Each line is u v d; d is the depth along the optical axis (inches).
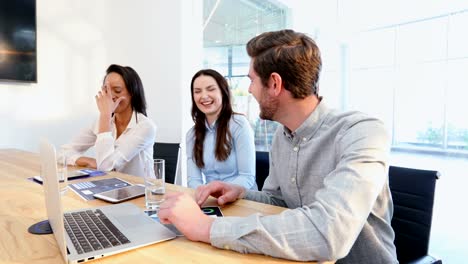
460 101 89.3
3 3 97.7
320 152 36.6
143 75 129.9
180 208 29.9
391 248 36.3
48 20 109.5
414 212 42.3
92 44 121.6
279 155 43.3
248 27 125.3
